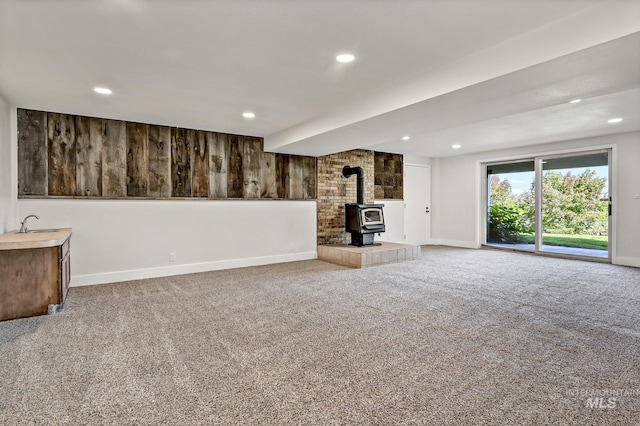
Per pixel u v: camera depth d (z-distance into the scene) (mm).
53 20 2111
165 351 2439
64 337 2699
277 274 5043
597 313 3236
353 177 7020
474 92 2863
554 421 1651
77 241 4363
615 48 2061
